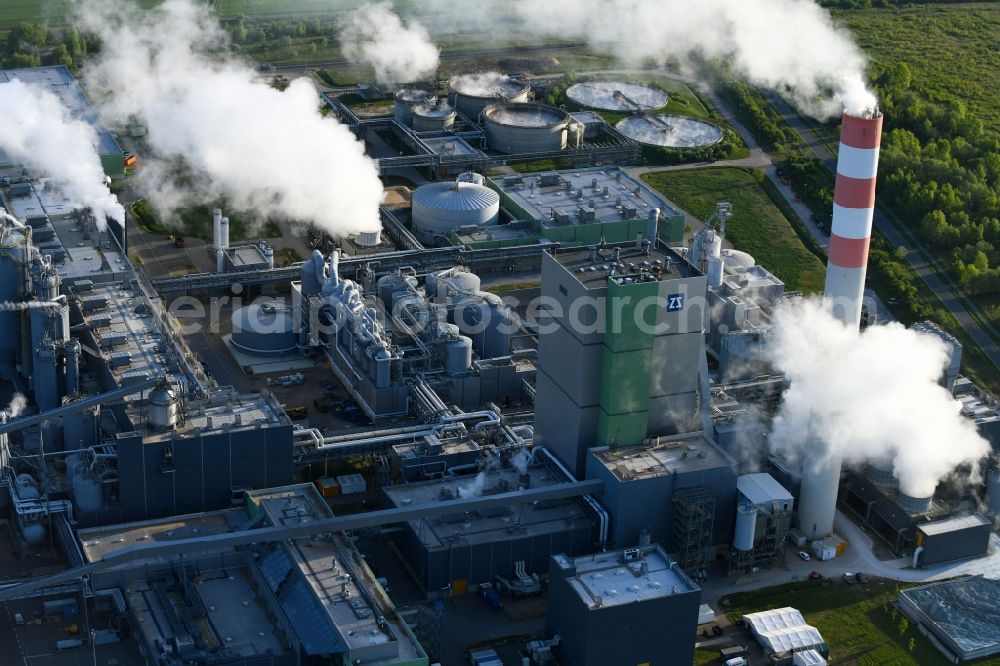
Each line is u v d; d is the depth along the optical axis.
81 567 194.75
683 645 195.50
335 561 198.38
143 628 190.88
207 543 196.88
